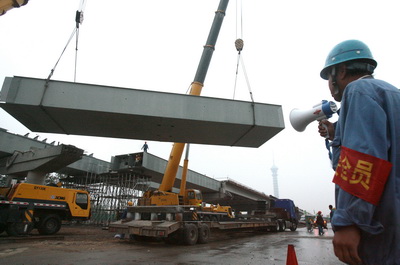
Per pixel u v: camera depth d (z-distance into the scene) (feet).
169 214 43.47
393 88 4.65
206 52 54.80
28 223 45.29
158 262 25.22
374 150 3.81
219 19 56.75
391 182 3.77
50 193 51.52
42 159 69.10
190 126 36.37
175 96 34.83
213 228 53.62
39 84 31.83
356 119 4.27
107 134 40.68
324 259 28.50
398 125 4.17
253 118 35.76
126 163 88.63
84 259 25.98
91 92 32.81
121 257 27.73
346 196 3.94
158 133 39.70
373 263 3.89
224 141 42.68
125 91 33.73
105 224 82.43
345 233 3.88
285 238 57.57
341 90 5.81
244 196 167.02
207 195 145.07
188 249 36.17
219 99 35.88
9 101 30.30
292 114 8.05
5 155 80.48
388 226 3.79
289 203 100.42
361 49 5.64
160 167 94.38
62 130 38.93
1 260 24.94
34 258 26.11
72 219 55.11
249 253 32.45
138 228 41.04
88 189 97.55
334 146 5.48
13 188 49.29
